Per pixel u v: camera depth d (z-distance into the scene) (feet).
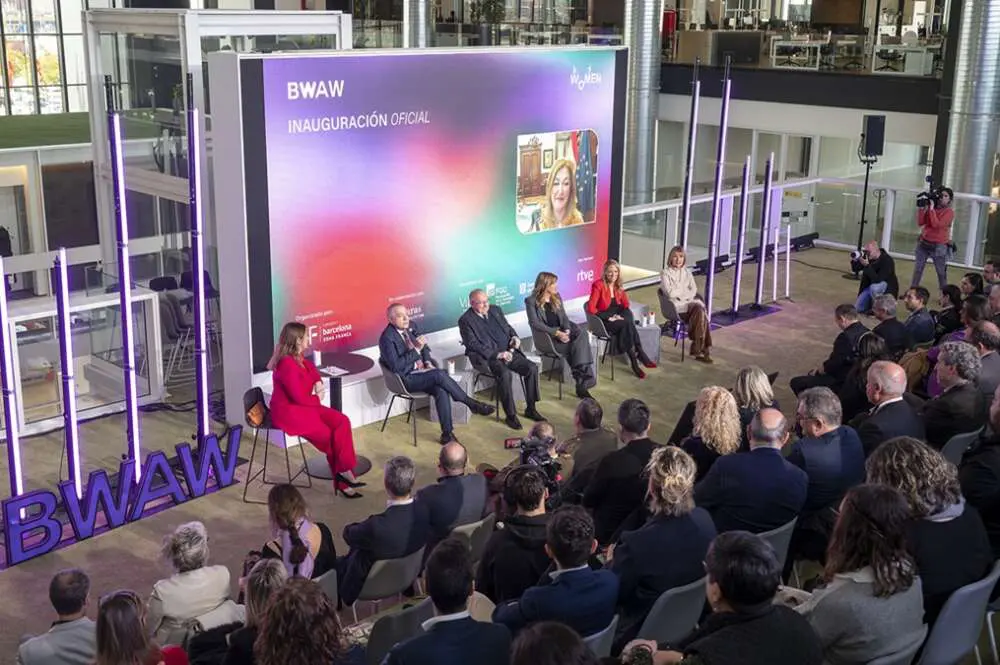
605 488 19.58
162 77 35.94
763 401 22.98
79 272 33.30
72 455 24.81
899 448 14.74
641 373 36.91
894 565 12.51
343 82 31.17
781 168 60.85
